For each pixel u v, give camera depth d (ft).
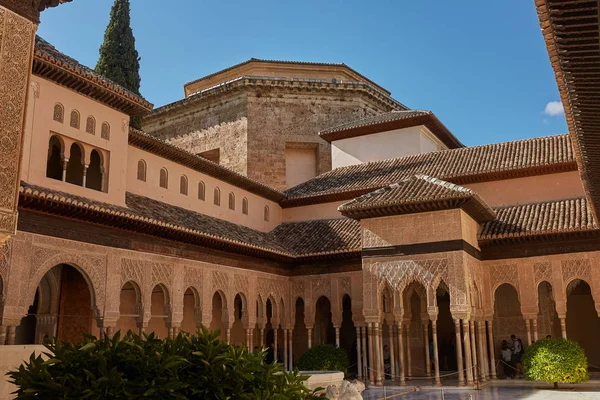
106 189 52.85
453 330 80.48
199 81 114.11
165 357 15.30
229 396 15.15
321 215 83.46
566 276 62.39
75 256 47.34
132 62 96.73
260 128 100.73
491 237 64.69
